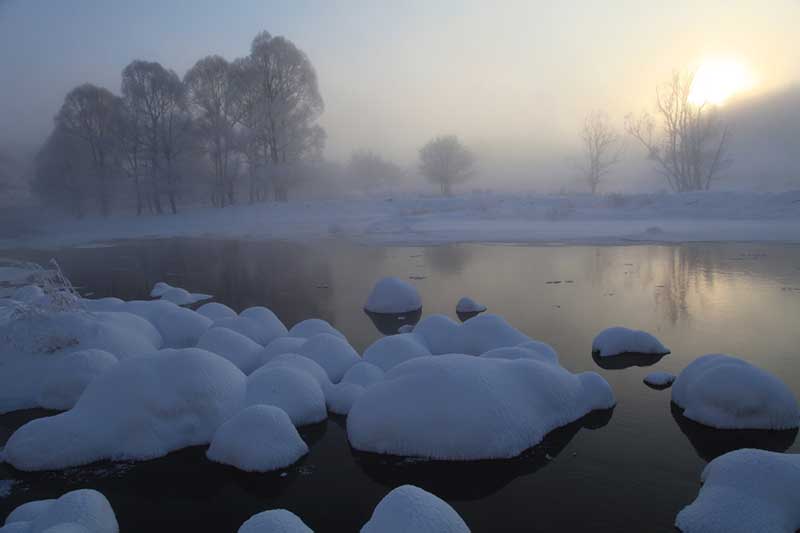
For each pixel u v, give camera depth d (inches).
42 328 316.8
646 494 190.9
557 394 243.9
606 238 931.3
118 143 1558.8
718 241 845.8
